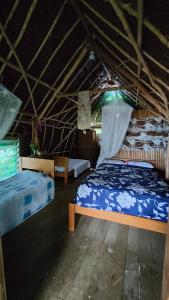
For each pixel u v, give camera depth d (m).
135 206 2.18
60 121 4.59
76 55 2.70
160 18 1.03
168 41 1.15
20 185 2.86
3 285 0.97
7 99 1.73
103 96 5.19
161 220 2.07
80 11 1.70
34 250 2.02
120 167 3.84
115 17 1.33
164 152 4.12
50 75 2.78
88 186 2.41
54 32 2.08
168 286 0.99
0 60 2.07
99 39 2.08
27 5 1.66
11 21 1.75
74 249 2.05
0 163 3.00
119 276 1.68
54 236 2.29
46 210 3.00
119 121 4.33
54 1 1.70
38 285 1.57
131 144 4.41
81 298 1.47
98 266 1.80
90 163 5.93
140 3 0.97
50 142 4.79
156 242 2.20
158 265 1.82
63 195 3.65
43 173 3.43
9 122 1.83
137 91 3.22
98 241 2.20
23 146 3.86
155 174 3.35
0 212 2.21
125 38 1.51
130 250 2.04
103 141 4.60
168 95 2.21
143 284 1.60
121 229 2.47
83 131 5.98
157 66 1.65
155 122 4.16
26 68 2.38
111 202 2.28
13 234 2.31
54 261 1.86
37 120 3.71
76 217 2.78
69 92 3.61
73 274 1.70
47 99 3.34
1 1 1.57
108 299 1.46
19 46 2.04
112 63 2.46
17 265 1.79
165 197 2.11
